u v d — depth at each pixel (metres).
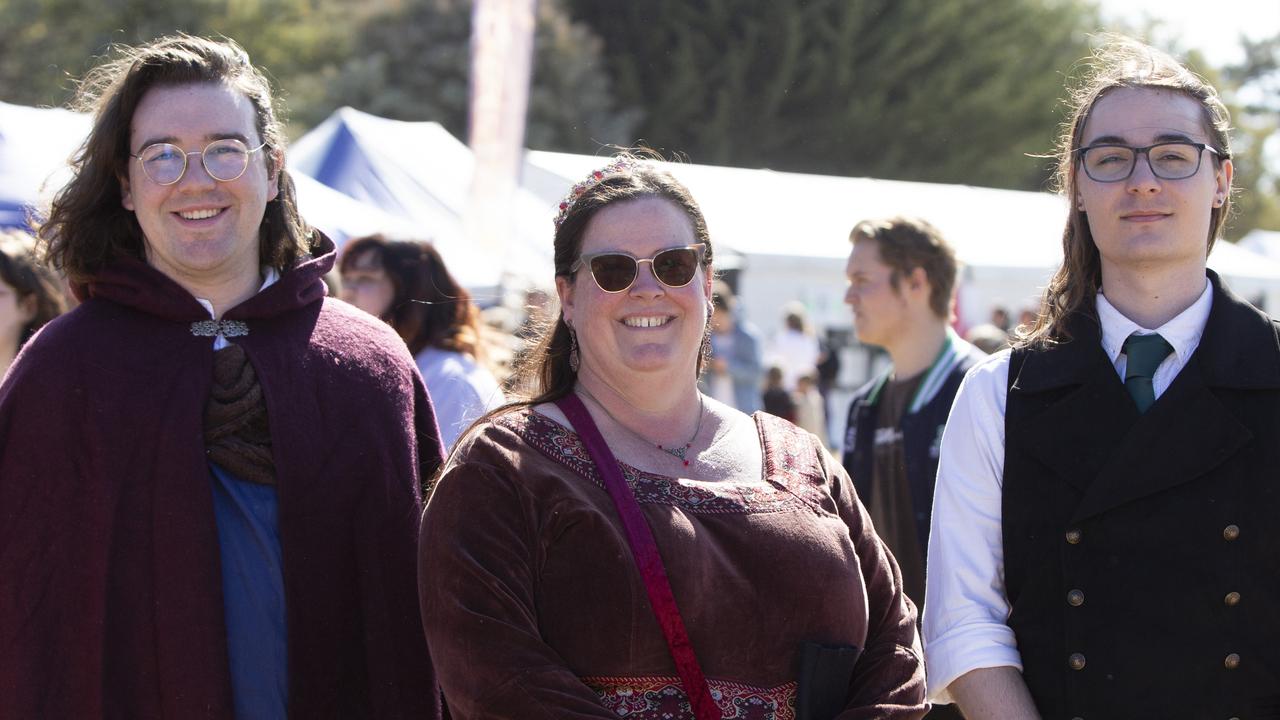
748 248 12.02
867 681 2.35
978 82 32.34
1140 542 2.37
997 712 2.42
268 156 2.65
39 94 20.75
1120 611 2.37
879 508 4.13
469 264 6.41
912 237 4.12
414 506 2.59
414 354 4.04
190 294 2.52
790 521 2.33
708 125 30.00
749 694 2.23
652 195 2.44
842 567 2.35
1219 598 2.33
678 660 2.15
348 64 25.03
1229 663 2.32
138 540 2.36
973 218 14.24
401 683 2.53
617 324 2.38
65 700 2.30
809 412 11.27
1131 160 2.45
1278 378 2.37
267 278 2.70
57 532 2.35
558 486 2.22
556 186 10.11
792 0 30.22
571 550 2.18
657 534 2.21
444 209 7.49
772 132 30.59
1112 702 2.36
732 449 2.46
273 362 2.52
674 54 29.80
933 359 4.12
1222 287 2.51
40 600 2.33
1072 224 2.64
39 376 2.39
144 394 2.41
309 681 2.44
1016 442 2.50
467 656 2.12
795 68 30.53
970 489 2.57
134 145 2.51
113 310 2.50
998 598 2.53
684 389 2.46
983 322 13.10
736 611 2.23
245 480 2.47
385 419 2.60
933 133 32.00
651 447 2.40
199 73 2.55
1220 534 2.34
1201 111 2.50
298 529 2.45
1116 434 2.43
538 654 2.11
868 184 14.65
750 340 10.80
